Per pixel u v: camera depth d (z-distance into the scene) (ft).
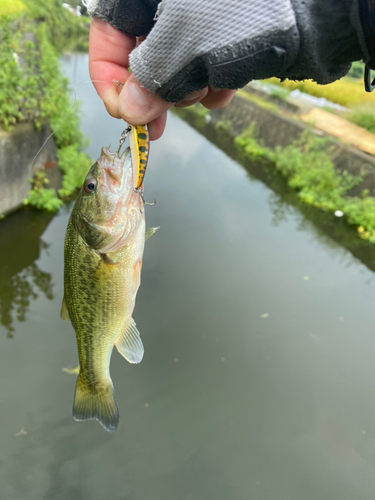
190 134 5.57
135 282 0.78
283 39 0.43
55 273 2.28
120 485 1.41
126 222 0.74
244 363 1.92
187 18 0.45
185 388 1.77
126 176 0.74
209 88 0.76
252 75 0.46
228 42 0.44
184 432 1.61
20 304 2.05
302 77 0.50
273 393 1.80
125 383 1.76
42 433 1.53
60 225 2.66
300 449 1.58
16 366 1.74
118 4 0.60
